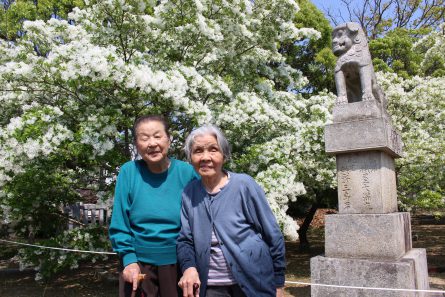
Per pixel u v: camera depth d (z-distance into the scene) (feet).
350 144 15.31
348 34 16.78
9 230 27.50
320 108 23.85
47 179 20.12
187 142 7.93
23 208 20.95
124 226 7.90
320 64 43.11
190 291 7.06
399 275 13.38
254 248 7.36
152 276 7.64
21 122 17.47
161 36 23.45
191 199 7.81
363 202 15.17
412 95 30.71
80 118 19.49
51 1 37.24
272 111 22.40
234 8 23.00
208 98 22.90
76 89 19.24
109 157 18.75
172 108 19.29
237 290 7.36
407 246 15.88
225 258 7.32
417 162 27.94
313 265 14.87
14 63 18.89
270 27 24.94
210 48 23.85
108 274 27.07
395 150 16.19
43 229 24.12
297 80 28.12
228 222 7.45
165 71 21.13
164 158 8.11
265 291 7.30
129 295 7.64
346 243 14.85
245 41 25.18
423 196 29.68
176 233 7.83
